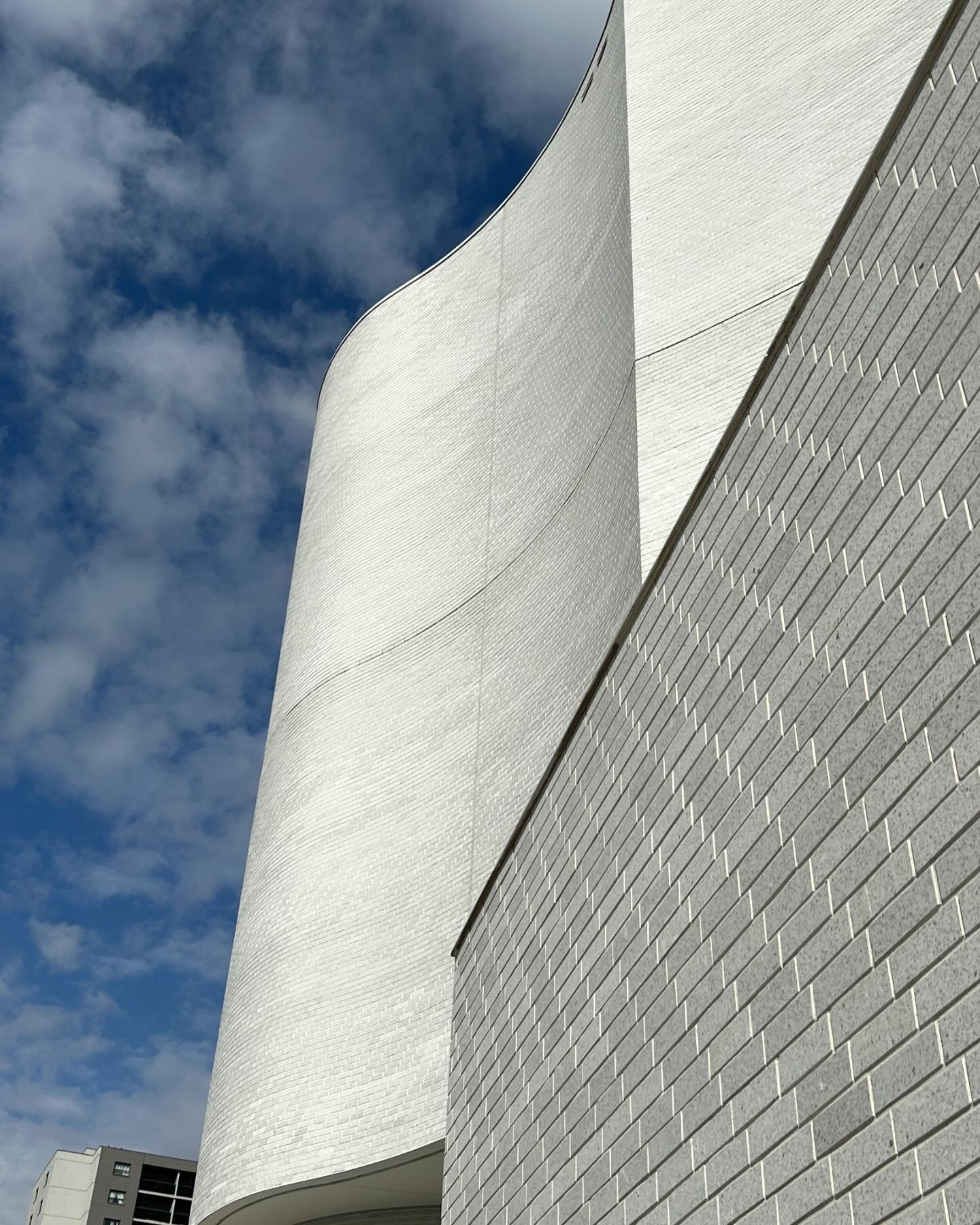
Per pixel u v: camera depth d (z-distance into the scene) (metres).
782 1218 3.21
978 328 3.12
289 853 13.93
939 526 3.14
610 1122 4.53
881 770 3.19
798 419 4.13
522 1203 5.32
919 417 3.35
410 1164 10.41
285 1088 11.73
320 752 14.55
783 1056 3.38
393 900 12.25
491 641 13.20
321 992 12.21
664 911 4.42
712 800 4.21
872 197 3.90
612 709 5.46
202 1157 12.72
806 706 3.67
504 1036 6.12
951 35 3.57
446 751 12.95
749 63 13.27
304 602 16.92
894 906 3.00
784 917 3.54
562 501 12.88
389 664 14.62
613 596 10.72
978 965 2.63
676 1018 4.13
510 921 6.39
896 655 3.23
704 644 4.56
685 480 10.35
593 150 15.55
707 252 12.01
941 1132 2.64
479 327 17.12
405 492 16.38
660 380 11.30
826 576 3.71
